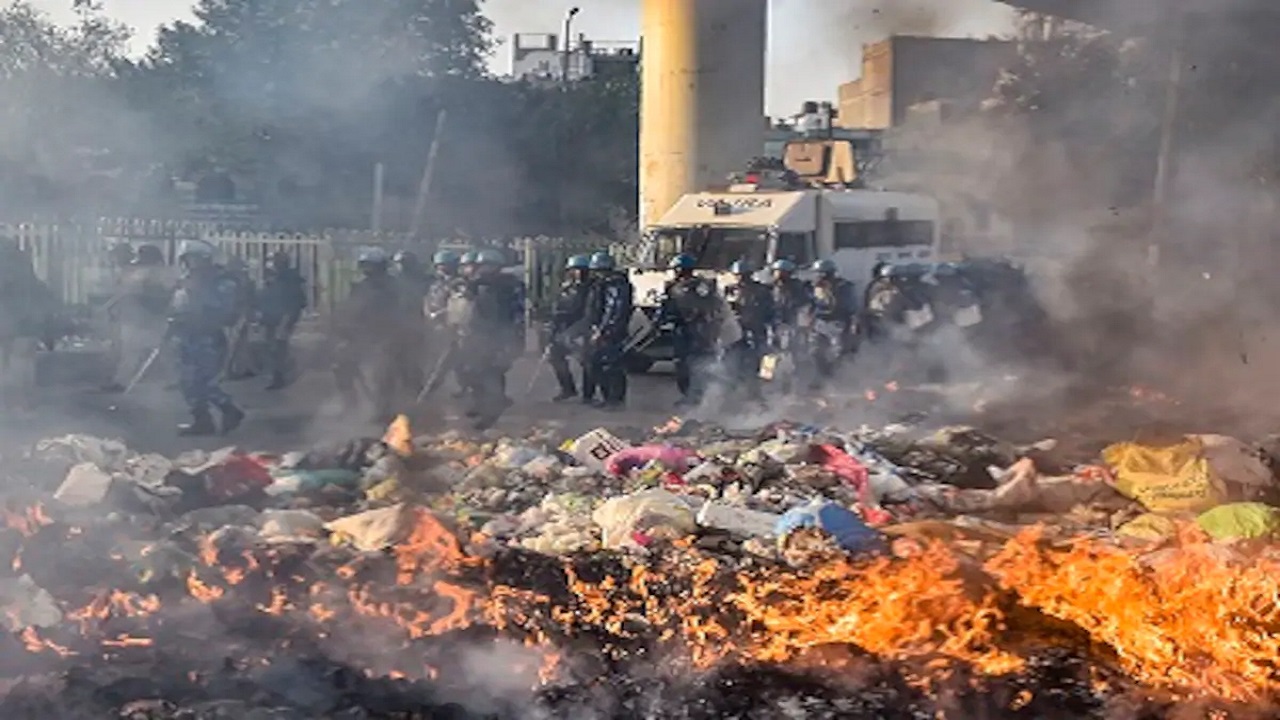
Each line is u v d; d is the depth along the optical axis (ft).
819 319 93.50
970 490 51.62
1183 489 49.52
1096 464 54.08
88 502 46.06
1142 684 32.01
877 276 99.25
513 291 79.46
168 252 130.00
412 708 30.45
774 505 46.85
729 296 88.38
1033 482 50.29
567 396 89.20
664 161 139.64
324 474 52.37
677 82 137.69
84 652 33.19
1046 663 33.06
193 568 38.52
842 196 114.01
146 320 93.25
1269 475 52.01
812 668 32.94
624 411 83.87
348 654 33.47
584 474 53.62
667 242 113.80
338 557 40.11
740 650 34.27
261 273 134.31
